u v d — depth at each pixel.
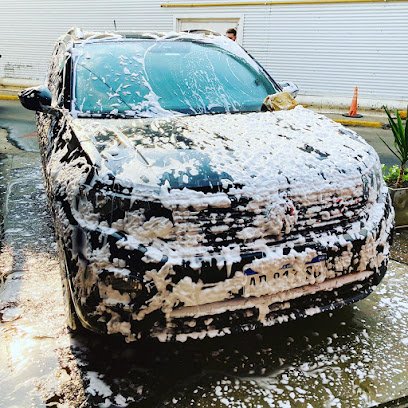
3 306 2.88
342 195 2.36
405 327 2.77
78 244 2.12
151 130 2.63
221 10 12.44
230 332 2.15
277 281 2.18
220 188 2.13
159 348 2.52
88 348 2.51
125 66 3.34
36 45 14.33
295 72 12.28
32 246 3.74
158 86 3.24
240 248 2.12
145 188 2.08
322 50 11.89
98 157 2.28
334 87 12.05
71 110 2.95
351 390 2.24
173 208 2.05
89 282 2.07
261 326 2.21
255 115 3.07
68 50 3.44
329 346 2.57
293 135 2.72
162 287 2.01
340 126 3.09
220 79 3.48
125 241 2.03
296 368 2.39
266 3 11.96
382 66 11.50
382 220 2.55
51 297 2.98
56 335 2.61
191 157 2.30
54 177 2.45
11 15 14.26
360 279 2.45
